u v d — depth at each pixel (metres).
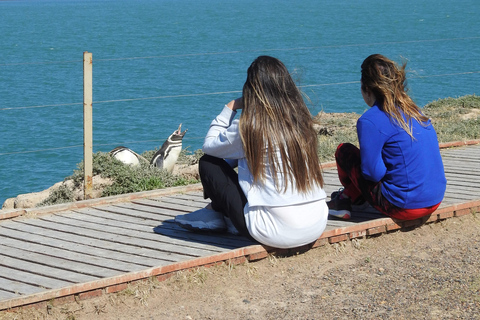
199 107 29.22
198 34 101.06
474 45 61.78
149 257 4.82
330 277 4.85
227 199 4.85
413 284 4.70
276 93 4.63
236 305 4.40
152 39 91.25
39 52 71.44
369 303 4.40
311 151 4.71
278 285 4.71
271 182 4.67
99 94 35.34
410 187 5.14
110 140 22.52
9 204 9.27
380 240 5.47
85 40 90.44
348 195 5.68
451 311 4.25
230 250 4.82
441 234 5.68
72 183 8.62
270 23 133.38
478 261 5.11
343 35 93.81
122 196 6.54
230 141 4.73
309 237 4.82
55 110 29.22
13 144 22.19
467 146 9.30
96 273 4.47
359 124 5.07
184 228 5.35
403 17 149.88
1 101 32.88
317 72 41.41
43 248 5.07
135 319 4.18
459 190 6.59
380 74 5.06
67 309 4.14
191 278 4.57
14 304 4.01
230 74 43.66
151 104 29.88
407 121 5.08
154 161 9.23
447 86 32.84
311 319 4.19
